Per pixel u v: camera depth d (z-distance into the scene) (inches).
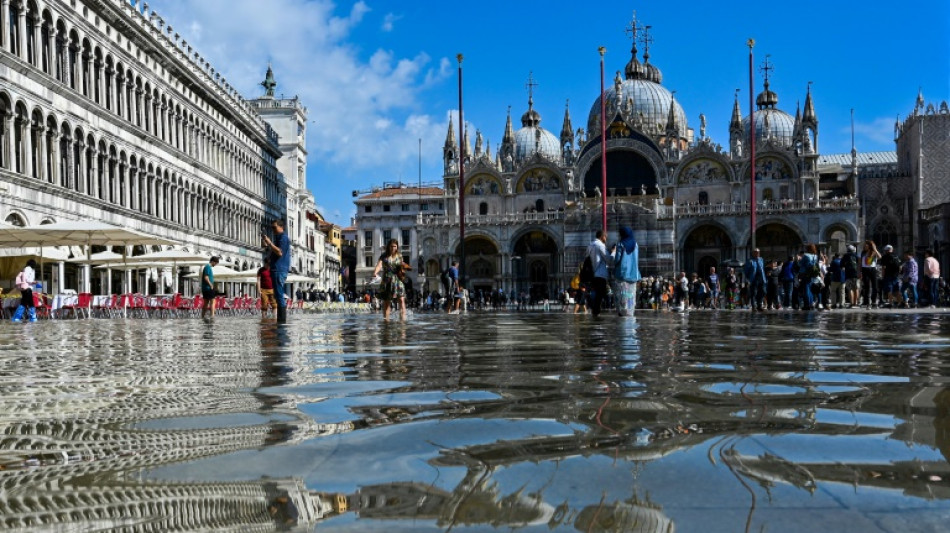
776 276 1695.4
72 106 1861.5
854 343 493.7
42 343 571.8
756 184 4562.0
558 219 4557.1
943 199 4512.8
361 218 6304.1
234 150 3324.3
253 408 222.5
